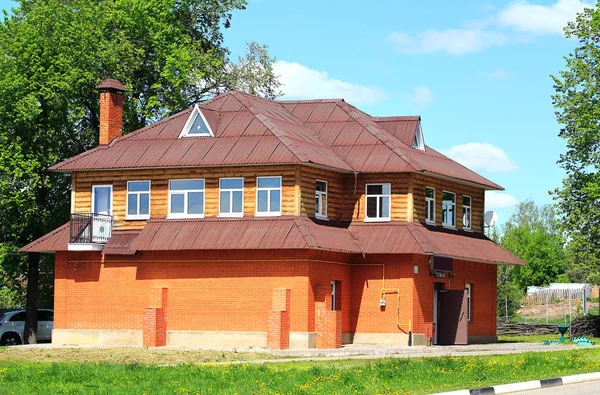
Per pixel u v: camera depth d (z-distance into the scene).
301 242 40.12
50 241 45.09
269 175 42.25
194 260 42.41
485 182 49.78
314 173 43.00
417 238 42.84
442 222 46.84
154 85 55.34
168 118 46.47
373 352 37.66
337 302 43.16
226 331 41.50
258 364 30.91
